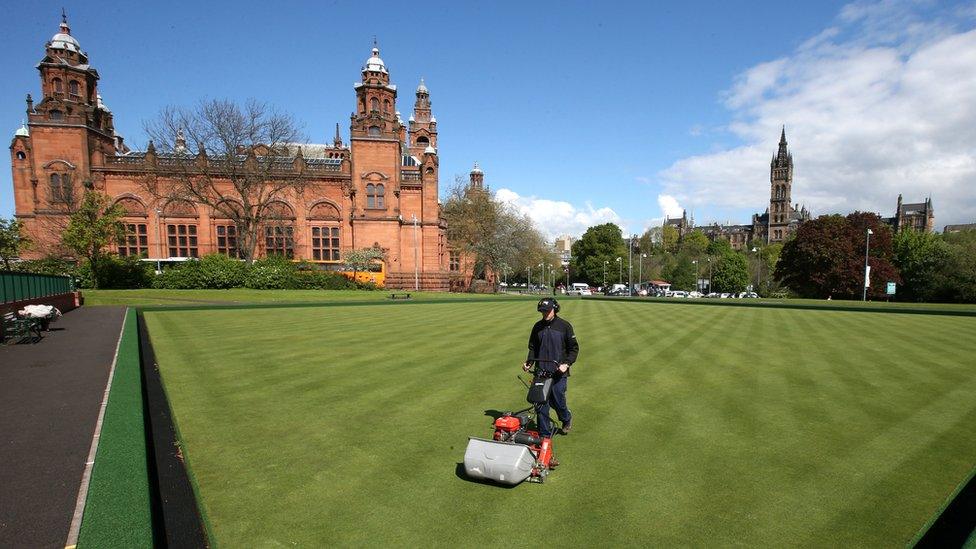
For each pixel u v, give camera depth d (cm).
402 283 4978
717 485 499
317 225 4919
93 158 4466
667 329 1830
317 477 514
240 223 4406
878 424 692
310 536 399
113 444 527
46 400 781
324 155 7231
